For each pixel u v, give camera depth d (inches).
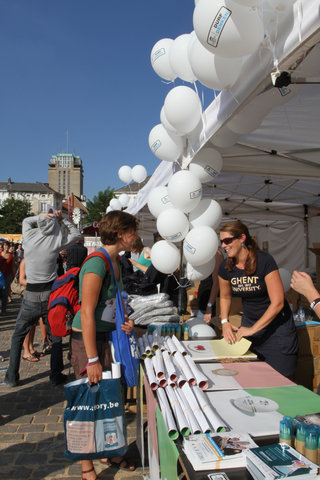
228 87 74.0
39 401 152.0
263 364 86.3
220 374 78.9
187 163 118.2
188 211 117.5
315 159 152.6
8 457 111.0
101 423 84.4
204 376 72.1
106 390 84.3
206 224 123.0
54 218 167.3
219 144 107.7
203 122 98.1
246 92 67.3
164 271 129.0
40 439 122.0
